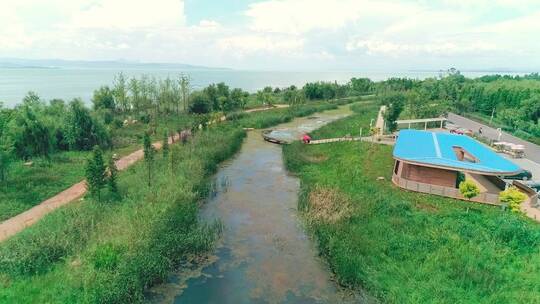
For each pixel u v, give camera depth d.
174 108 77.06
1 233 22.61
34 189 30.41
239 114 74.81
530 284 18.48
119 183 31.02
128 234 21.69
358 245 22.83
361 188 32.44
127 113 72.44
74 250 20.42
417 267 20.55
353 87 138.25
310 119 78.88
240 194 33.84
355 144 47.47
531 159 44.31
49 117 42.25
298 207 30.53
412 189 31.36
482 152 34.50
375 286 19.23
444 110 68.94
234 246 24.31
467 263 20.06
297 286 20.08
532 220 25.70
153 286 19.69
